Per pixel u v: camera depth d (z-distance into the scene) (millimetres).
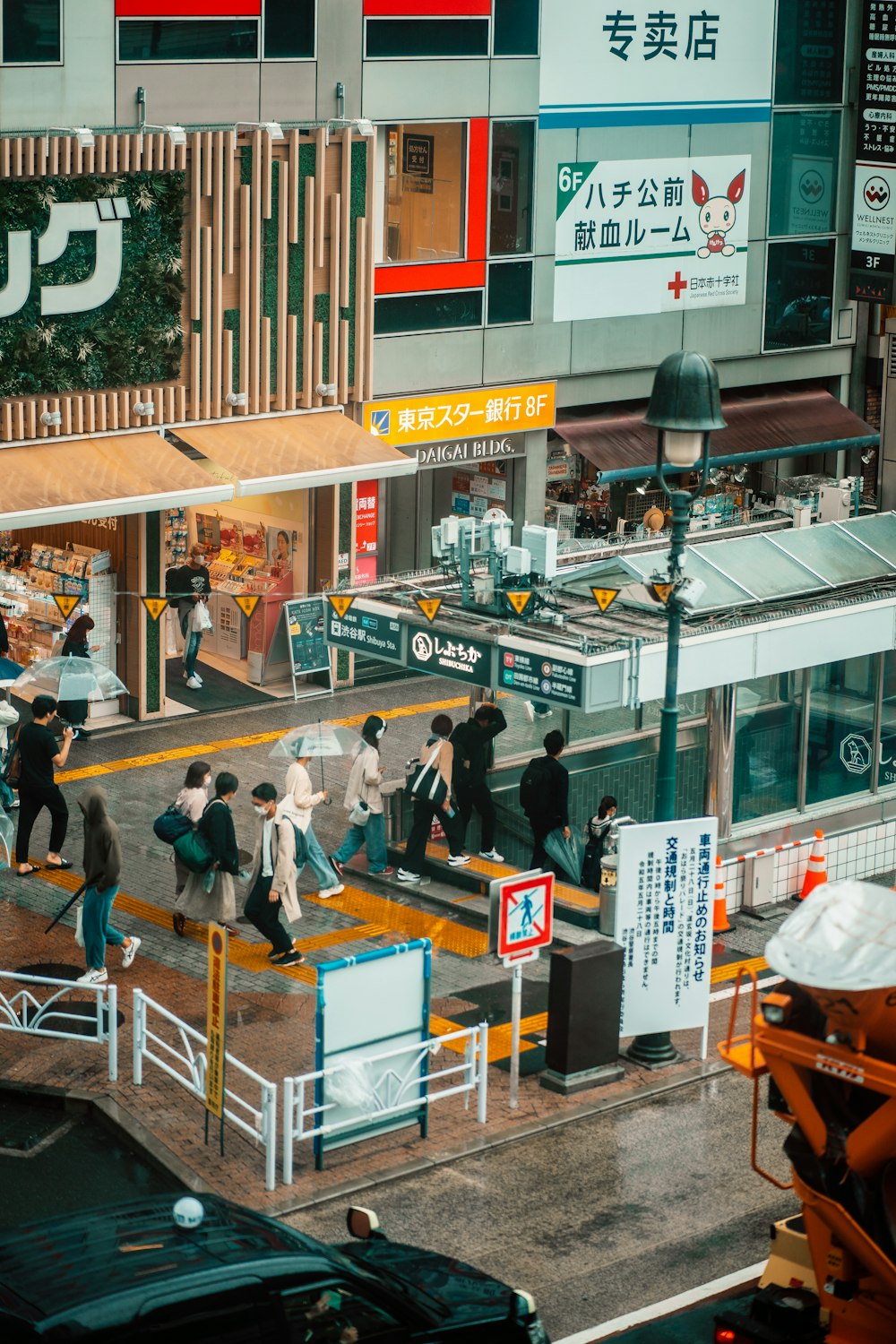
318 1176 15547
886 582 22531
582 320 31922
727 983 19953
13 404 25094
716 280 33562
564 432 32062
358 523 30328
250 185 27062
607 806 21469
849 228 35344
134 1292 10266
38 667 22688
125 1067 17328
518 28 29953
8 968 19500
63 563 27938
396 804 22812
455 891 22047
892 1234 10906
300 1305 10617
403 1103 16125
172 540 31062
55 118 25156
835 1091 11047
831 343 35750
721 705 21297
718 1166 16047
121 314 26000
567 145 31016
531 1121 16672
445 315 30188
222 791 19875
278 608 29828
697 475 34812
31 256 24922
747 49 32906
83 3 25078
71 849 23094
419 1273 11812
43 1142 16141
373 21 28266
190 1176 15422
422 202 29719
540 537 20844
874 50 33875
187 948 20250
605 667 19594
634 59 31484
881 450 30953
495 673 20500
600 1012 17312
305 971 19766
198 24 26297
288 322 27859
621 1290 13992
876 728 23422
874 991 10406
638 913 17438
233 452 26938
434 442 30391
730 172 33250
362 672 30844
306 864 23062
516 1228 14906
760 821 22328
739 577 21625
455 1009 19109
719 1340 11656
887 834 23375
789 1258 11977
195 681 29562
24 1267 10594
